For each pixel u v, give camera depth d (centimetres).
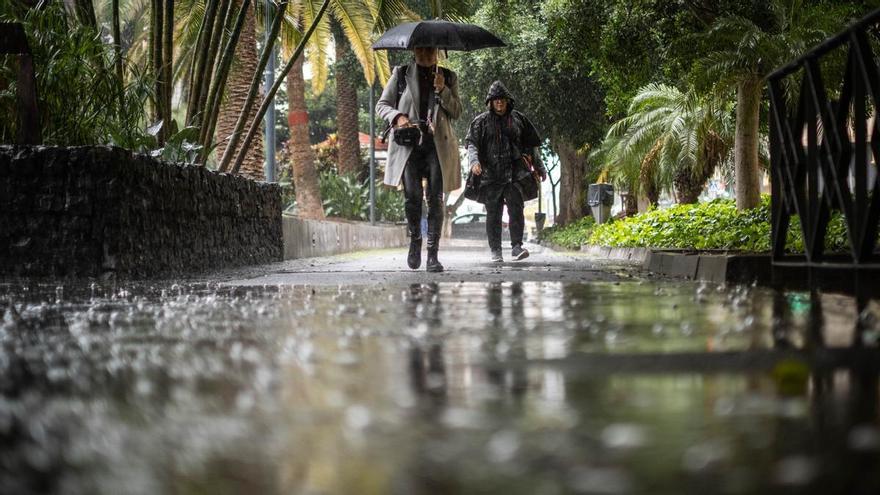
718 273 950
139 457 199
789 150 786
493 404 262
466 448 205
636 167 3125
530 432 221
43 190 1040
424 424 233
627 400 266
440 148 1230
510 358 351
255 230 1691
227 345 407
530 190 1603
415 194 1256
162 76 1461
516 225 1620
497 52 3434
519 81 3453
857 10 1777
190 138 1398
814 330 421
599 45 1892
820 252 720
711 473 180
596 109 3444
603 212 3134
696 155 2761
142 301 676
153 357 370
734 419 235
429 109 1230
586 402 263
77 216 1035
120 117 1233
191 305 631
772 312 518
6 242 1037
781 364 306
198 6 2817
